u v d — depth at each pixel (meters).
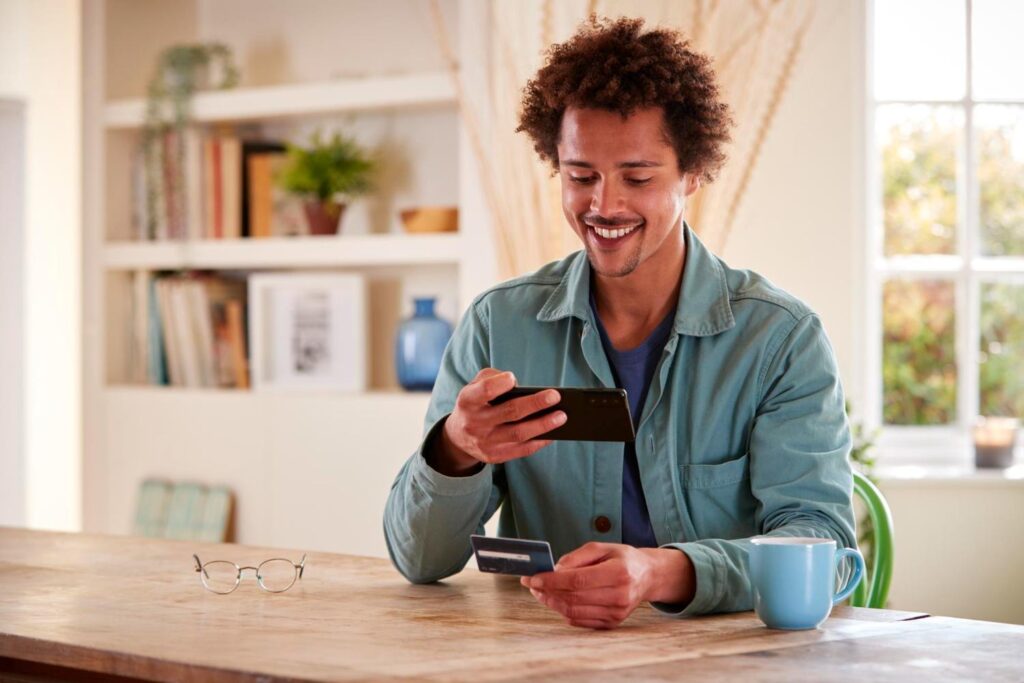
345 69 4.70
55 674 1.79
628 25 1.90
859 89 3.93
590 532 2.05
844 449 1.94
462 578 2.08
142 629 1.69
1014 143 4.13
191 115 4.70
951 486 3.85
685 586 1.73
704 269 2.04
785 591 1.65
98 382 4.81
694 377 2.00
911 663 1.48
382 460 4.27
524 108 2.07
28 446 5.04
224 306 4.70
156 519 4.61
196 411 4.61
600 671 1.43
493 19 3.96
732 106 3.59
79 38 5.13
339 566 2.19
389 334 4.64
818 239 3.89
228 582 2.04
